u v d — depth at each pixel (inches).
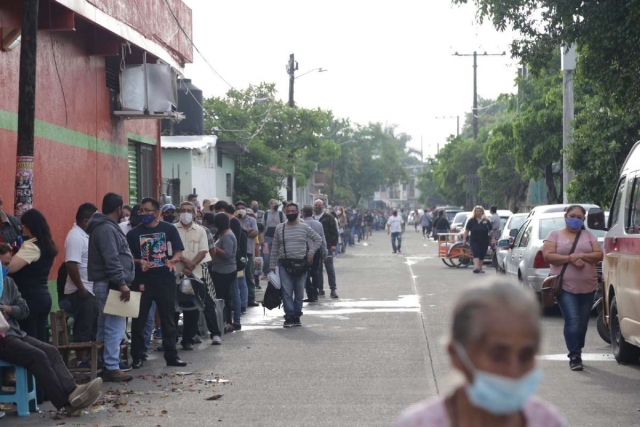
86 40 701.9
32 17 454.3
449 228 2023.9
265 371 487.2
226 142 1485.0
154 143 920.3
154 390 436.8
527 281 733.3
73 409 378.3
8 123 545.6
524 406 116.1
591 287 474.9
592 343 578.9
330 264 911.7
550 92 1403.8
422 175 3791.8
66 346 435.8
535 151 1525.6
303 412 382.9
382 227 4333.2
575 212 478.6
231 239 647.8
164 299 503.2
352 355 538.9
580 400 402.9
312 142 1845.5
